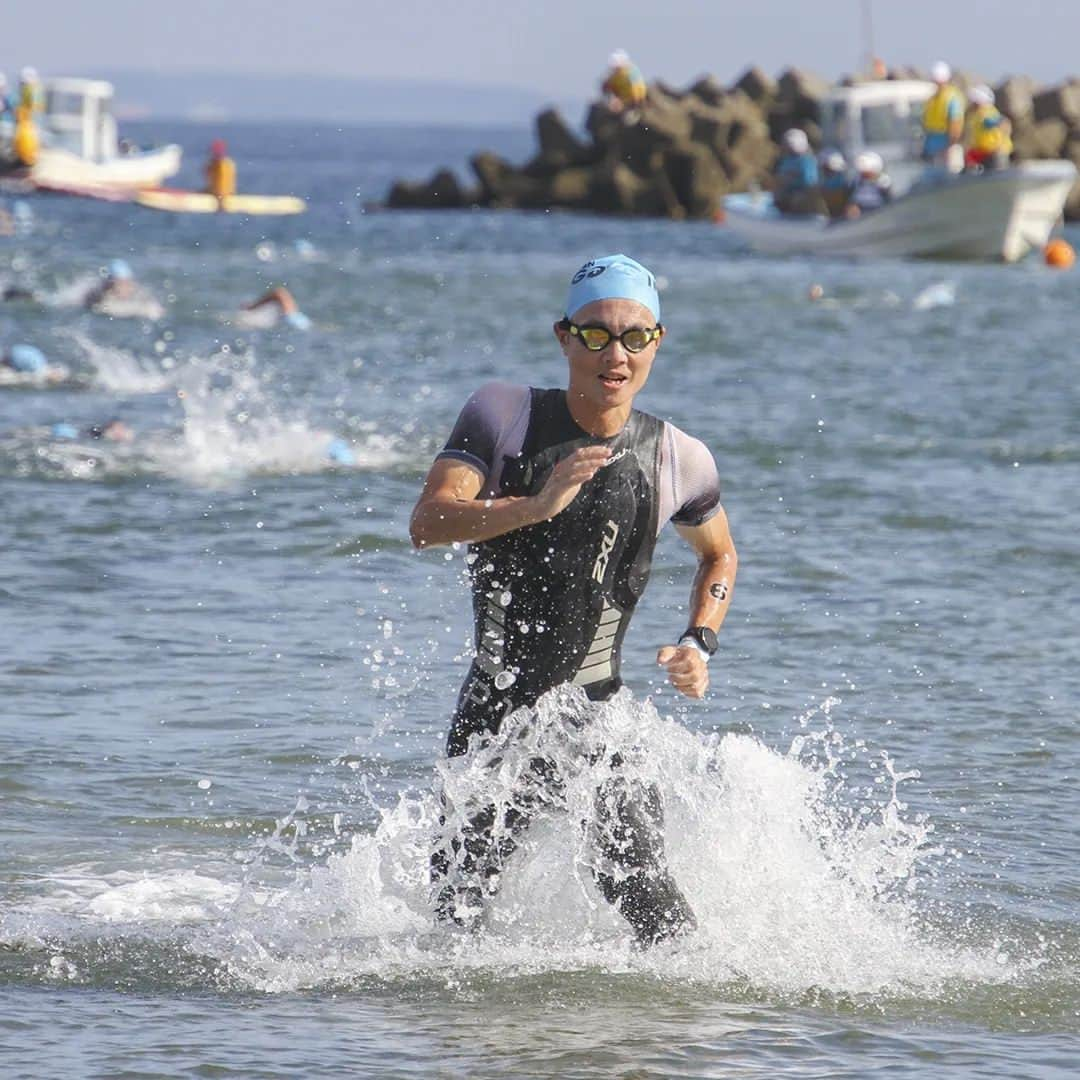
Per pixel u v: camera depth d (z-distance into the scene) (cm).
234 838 2111
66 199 19625
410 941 1794
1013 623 3212
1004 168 13662
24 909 1864
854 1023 1614
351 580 3450
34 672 2761
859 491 4450
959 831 2164
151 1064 1464
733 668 2888
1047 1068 1512
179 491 4284
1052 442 5325
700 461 1753
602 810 1728
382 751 2434
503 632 1730
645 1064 1491
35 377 6269
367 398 6053
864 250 14262
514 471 1691
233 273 11406
